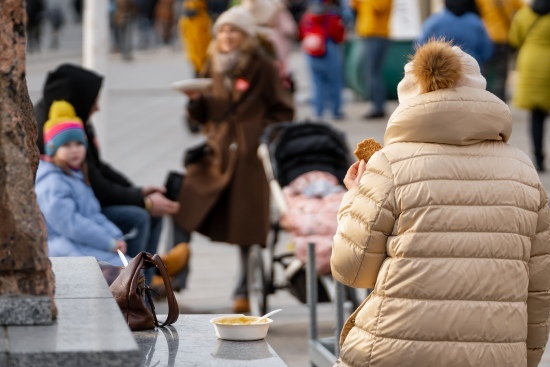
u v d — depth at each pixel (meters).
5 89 7.62
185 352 9.20
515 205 8.82
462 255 8.65
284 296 19.81
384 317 8.70
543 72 27.64
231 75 18.36
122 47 62.88
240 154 18.14
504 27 37.69
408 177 8.73
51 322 7.47
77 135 14.18
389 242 8.80
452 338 8.60
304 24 37.16
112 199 15.99
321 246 15.53
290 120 18.52
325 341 14.08
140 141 34.06
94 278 8.95
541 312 9.30
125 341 7.05
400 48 40.81
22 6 7.68
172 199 18.41
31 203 7.61
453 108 8.80
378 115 37.59
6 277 7.51
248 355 9.15
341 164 16.94
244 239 17.88
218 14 50.34
